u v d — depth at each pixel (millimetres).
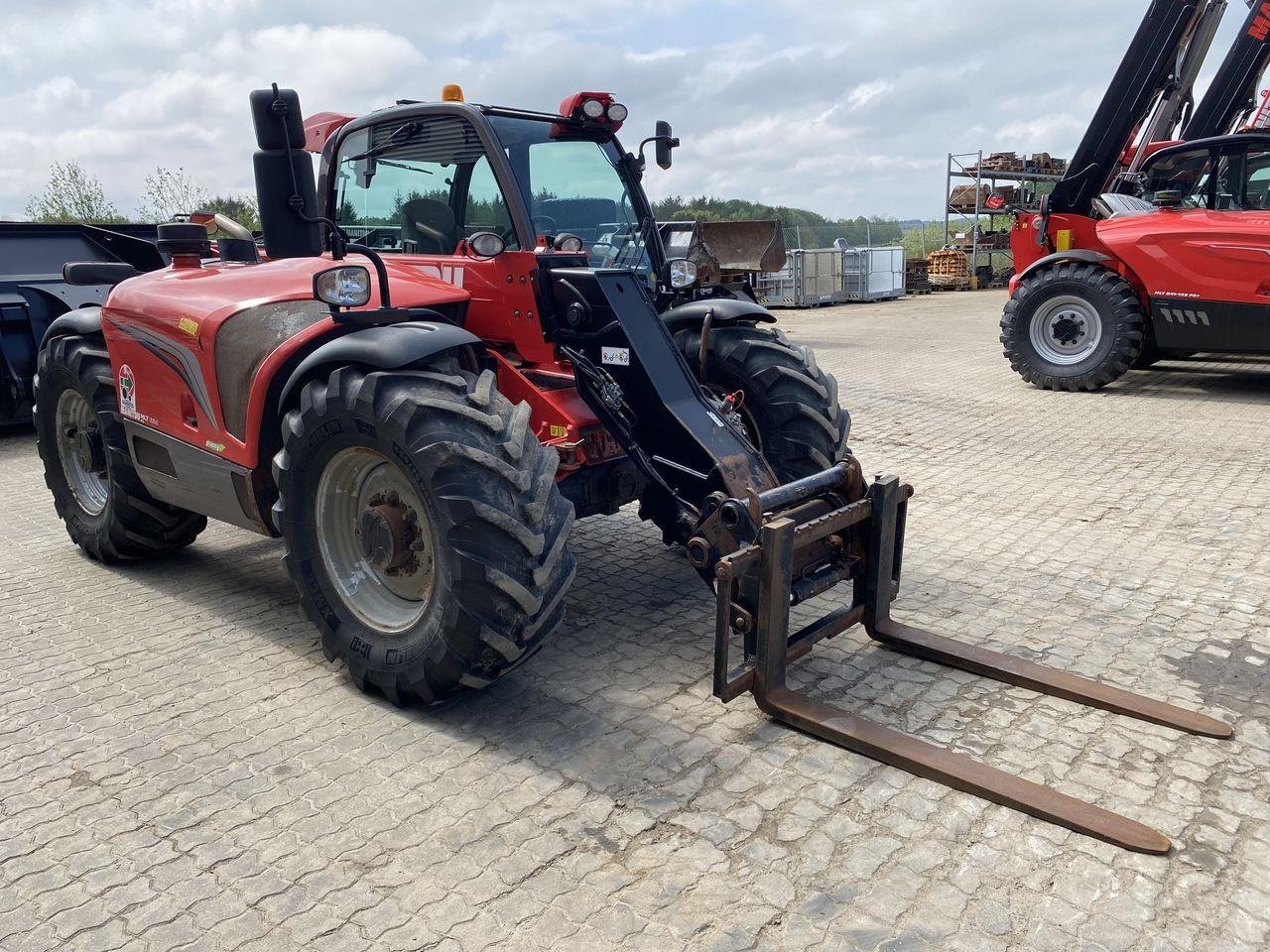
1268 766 2715
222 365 3494
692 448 3346
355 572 3252
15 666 3486
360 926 2131
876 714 3027
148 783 2711
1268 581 4086
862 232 24188
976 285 24328
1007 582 4145
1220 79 9766
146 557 4637
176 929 2137
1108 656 3420
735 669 3008
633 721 3014
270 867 2342
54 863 2373
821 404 4023
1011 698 3121
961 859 2320
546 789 2641
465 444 2783
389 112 4016
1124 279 8430
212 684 3328
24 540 5086
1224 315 7910
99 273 4762
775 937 2070
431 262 3807
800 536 2975
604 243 4238
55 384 4555
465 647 2832
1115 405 8070
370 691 3217
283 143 3018
